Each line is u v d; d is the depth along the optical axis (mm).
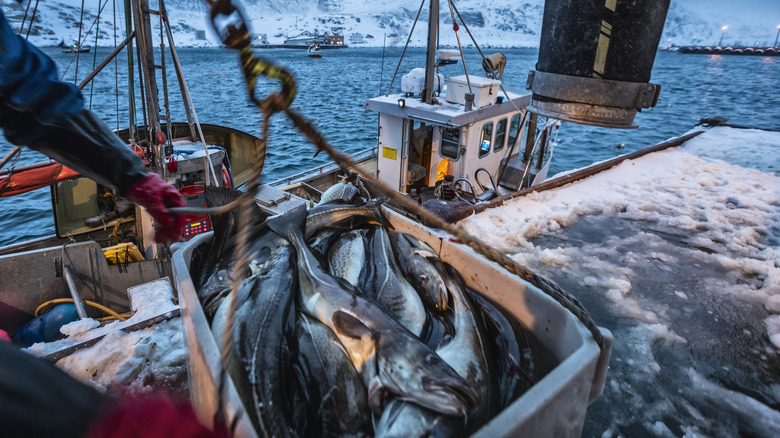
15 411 558
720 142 8820
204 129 11680
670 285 3865
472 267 2121
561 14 3969
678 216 5223
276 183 9039
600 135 27812
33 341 3904
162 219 1727
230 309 1168
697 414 2527
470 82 8562
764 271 4043
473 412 1427
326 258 2424
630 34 3748
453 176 8656
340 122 30656
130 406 740
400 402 1482
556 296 1555
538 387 1285
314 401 1638
